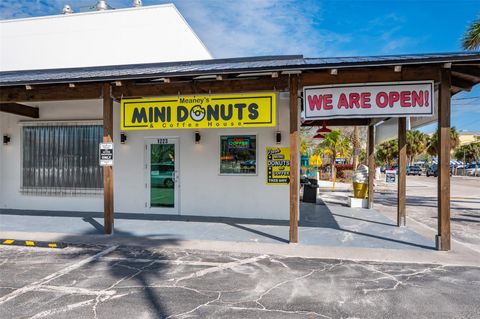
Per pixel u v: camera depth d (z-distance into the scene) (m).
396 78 6.43
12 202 11.29
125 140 10.63
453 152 71.88
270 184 9.81
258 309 3.96
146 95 7.38
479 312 3.91
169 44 12.34
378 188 24.50
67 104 11.02
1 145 11.34
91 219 9.47
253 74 6.77
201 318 3.73
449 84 6.29
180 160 10.35
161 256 6.08
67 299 4.21
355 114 6.55
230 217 9.98
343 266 5.52
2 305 4.04
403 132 8.95
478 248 6.88
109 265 5.56
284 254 6.14
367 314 3.86
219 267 5.46
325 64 6.14
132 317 3.75
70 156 10.98
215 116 7.11
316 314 3.84
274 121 6.90
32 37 12.85
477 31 12.03
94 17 12.56
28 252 6.37
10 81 7.33
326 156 37.16
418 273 5.19
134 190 10.62
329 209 11.91
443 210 6.35
